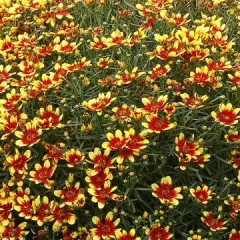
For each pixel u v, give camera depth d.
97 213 0.89
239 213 0.89
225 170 0.93
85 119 0.94
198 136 0.92
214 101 0.99
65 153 0.89
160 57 1.00
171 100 0.95
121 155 0.86
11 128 0.91
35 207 0.86
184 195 0.89
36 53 1.06
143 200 0.91
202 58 0.98
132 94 1.01
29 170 0.92
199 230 0.85
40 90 0.96
